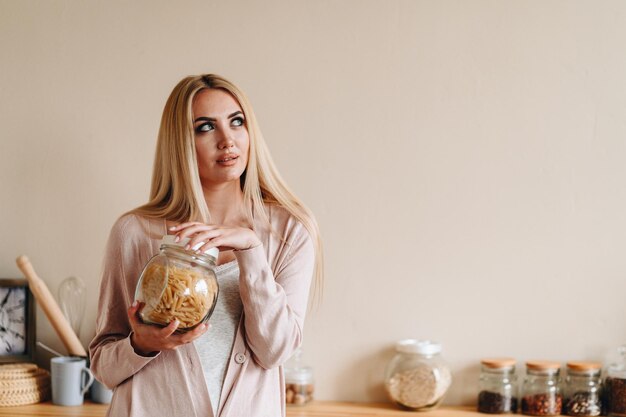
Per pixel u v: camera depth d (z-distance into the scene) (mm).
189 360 1488
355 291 2553
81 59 2617
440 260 2541
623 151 2510
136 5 2609
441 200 2545
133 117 2609
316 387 2562
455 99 2543
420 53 2553
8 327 2561
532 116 2531
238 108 1567
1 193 2619
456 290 2539
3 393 2395
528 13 2533
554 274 2525
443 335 2543
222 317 1516
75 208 2613
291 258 1582
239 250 1445
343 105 2564
